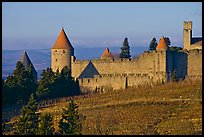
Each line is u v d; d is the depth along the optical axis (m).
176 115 147.12
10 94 176.12
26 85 187.50
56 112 161.50
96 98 182.12
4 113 158.62
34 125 127.56
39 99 188.38
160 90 179.00
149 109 156.62
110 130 133.75
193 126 132.00
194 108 152.00
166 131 128.88
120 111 157.50
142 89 186.50
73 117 127.88
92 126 138.62
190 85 180.62
